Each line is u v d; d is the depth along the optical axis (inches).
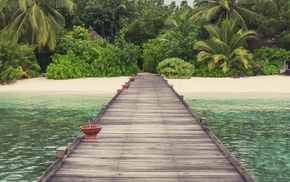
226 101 808.3
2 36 1164.5
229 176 232.1
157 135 360.2
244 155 377.4
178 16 1576.0
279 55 1344.7
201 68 1328.7
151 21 1793.8
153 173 238.5
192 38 1365.7
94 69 1316.4
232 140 445.1
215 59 1227.9
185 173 238.5
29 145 415.2
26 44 1245.7
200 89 1011.9
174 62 1293.1
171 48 1370.6
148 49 1605.6
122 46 1411.2
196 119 450.3
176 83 1128.8
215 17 1454.2
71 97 865.5
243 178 227.9
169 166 254.4
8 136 461.4
